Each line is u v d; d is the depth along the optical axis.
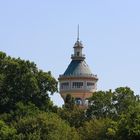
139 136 109.31
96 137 144.75
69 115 171.62
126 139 110.75
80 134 147.75
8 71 165.50
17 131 132.88
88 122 158.38
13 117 149.25
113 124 121.00
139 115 112.00
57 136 128.75
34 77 166.00
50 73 170.38
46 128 131.88
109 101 176.38
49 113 146.88
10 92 163.12
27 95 164.00
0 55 167.12
